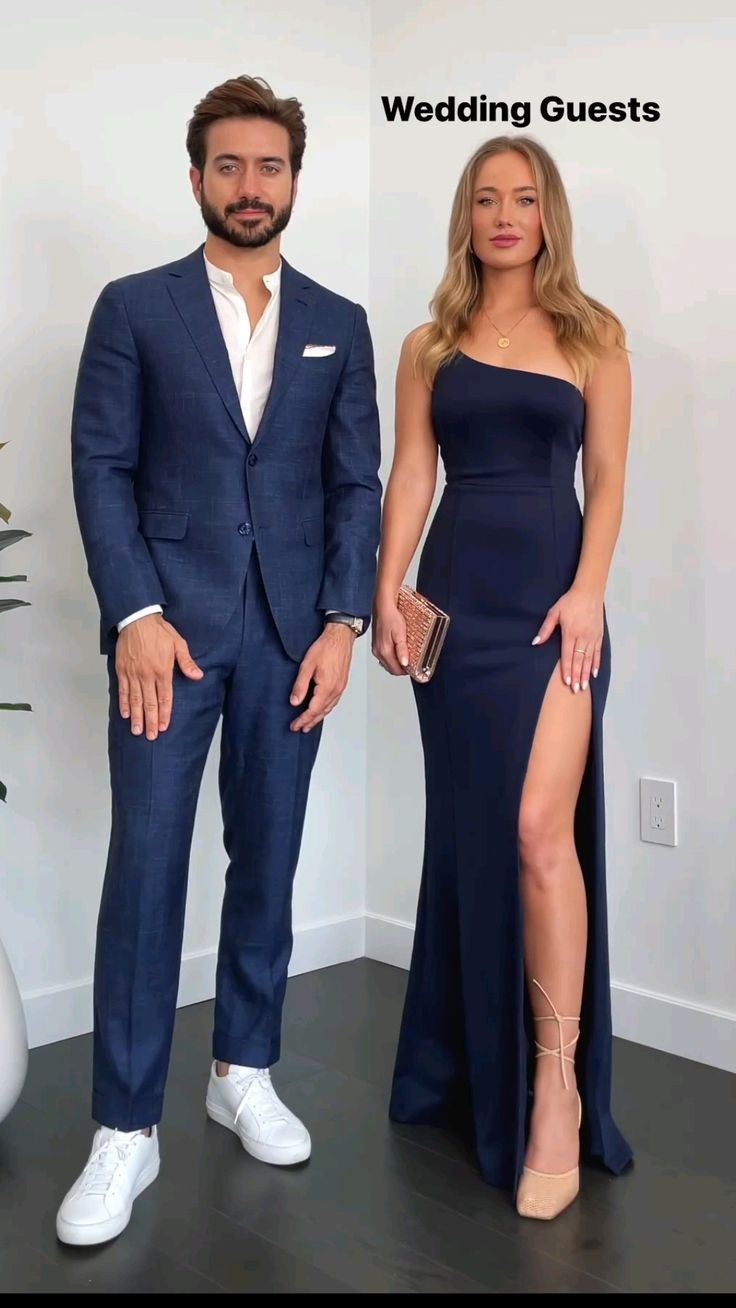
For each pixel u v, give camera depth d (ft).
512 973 6.22
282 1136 6.51
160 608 6.00
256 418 6.20
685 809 7.95
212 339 6.04
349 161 9.78
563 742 6.25
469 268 6.61
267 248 6.14
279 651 6.30
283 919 6.77
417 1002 6.95
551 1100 6.18
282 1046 8.18
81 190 8.09
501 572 6.40
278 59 9.24
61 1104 7.22
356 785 10.19
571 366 6.37
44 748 8.14
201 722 6.18
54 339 8.00
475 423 6.45
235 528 6.11
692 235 7.72
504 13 8.80
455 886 6.70
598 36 8.19
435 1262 5.55
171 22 8.54
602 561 6.37
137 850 6.04
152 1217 5.93
